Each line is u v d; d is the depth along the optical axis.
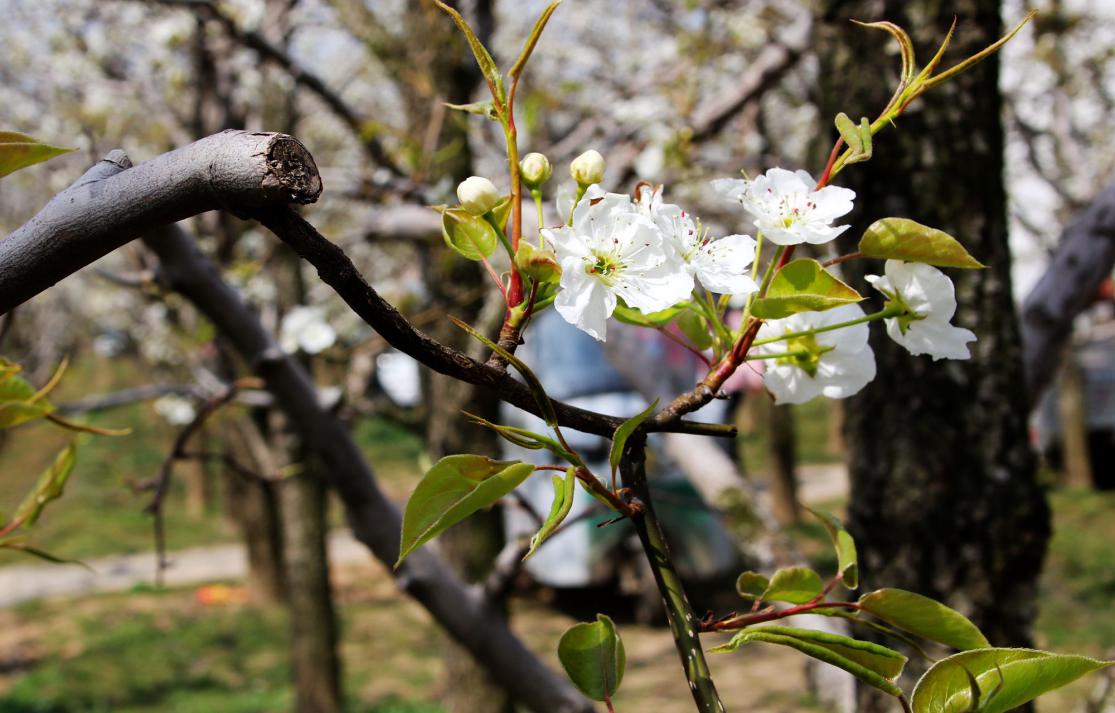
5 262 0.69
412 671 8.41
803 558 2.32
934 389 1.97
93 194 0.69
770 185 0.81
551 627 8.95
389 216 2.95
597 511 1.75
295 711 6.70
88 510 15.28
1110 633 7.67
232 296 1.91
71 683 8.31
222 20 3.57
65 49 6.78
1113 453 13.36
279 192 0.61
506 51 8.36
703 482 2.48
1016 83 7.07
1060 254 2.33
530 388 0.71
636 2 7.09
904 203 1.99
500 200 0.80
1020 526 1.97
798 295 0.75
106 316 13.66
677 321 0.92
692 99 3.26
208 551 13.70
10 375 1.10
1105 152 7.86
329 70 7.99
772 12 4.30
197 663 8.89
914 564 2.00
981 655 0.67
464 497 0.69
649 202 0.83
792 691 6.88
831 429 18.44
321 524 6.59
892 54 2.00
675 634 0.78
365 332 6.93
